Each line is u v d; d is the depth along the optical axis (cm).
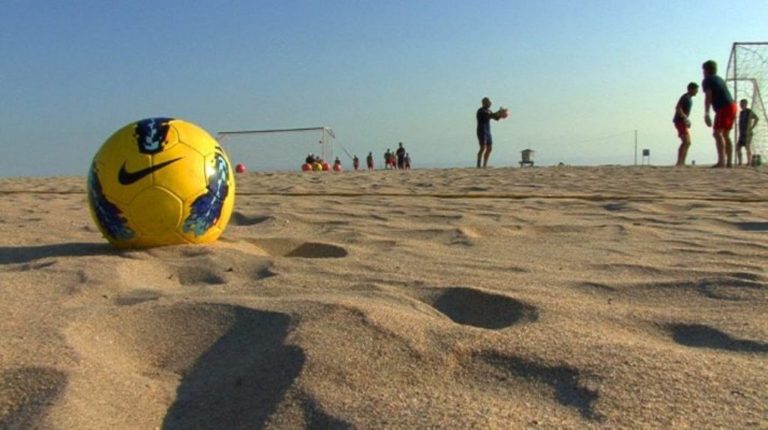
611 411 134
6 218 488
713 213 463
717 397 138
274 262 287
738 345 175
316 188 785
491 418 132
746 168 1028
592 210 500
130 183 309
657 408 135
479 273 268
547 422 131
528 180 857
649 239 355
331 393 146
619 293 233
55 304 219
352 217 473
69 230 416
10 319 200
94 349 177
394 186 798
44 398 145
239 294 231
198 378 168
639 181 789
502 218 456
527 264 288
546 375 153
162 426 143
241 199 639
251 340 184
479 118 1367
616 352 162
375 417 134
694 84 1150
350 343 170
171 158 315
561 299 222
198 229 322
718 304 215
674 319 196
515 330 182
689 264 279
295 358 163
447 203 566
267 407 145
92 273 259
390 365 160
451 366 161
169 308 206
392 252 320
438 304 226
